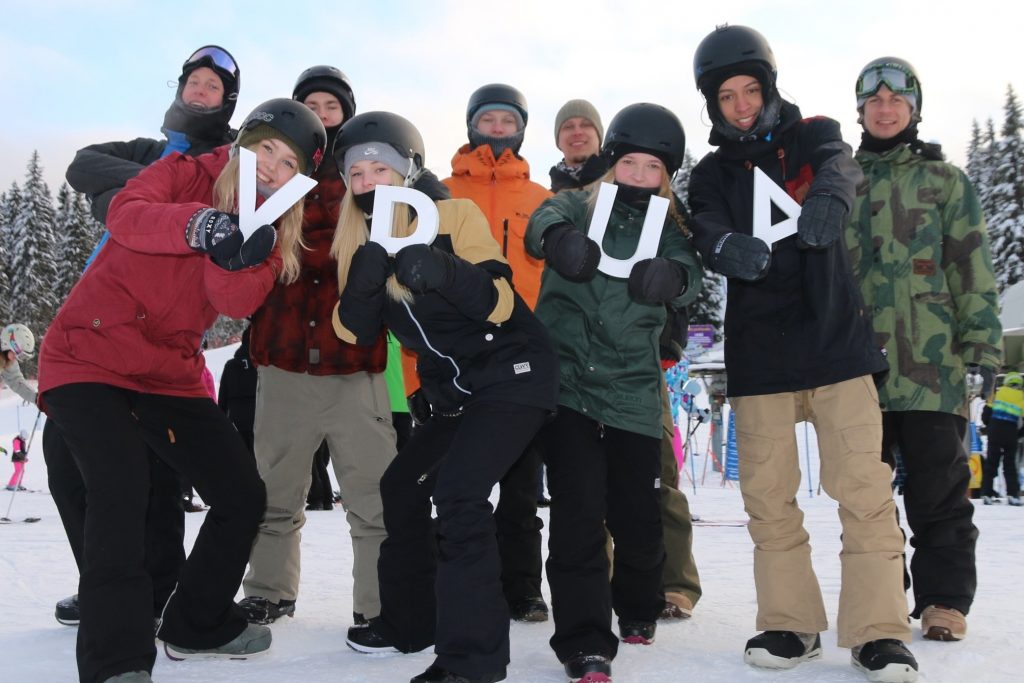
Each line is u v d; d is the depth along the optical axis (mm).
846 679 2438
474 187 3893
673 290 2623
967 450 3096
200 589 2623
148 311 2465
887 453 3283
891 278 3172
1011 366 17406
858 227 3270
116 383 2445
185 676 2451
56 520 6805
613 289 2783
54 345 2402
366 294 2479
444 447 2688
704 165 2949
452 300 2375
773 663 2537
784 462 2725
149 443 2645
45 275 58844
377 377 3178
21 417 25938
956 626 2816
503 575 3340
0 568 4289
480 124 3934
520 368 2496
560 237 2625
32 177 59000
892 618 2467
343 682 2395
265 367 3191
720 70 2795
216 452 2611
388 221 2475
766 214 2629
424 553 2766
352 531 3082
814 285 2678
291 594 3287
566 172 4180
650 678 2465
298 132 2695
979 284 3115
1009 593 3678
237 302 2506
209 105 3287
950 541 2961
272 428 3170
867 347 2693
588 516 2557
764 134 2855
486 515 2373
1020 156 40406
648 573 2855
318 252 3133
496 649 2299
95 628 2156
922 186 3209
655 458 2848
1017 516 7301
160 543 3086
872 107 3283
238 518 2621
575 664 2383
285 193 2383
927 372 3074
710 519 7098
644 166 2867
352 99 3762
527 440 2504
